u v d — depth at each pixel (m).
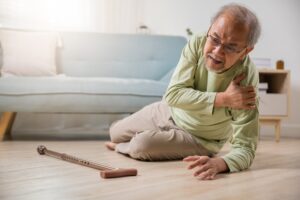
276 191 1.11
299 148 2.39
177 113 1.71
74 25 3.40
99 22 3.49
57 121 3.26
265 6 3.42
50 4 3.31
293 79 3.43
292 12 3.43
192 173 1.38
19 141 2.44
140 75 3.17
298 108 3.41
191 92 1.45
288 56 3.44
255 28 1.24
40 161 1.60
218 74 1.39
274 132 3.42
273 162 1.71
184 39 3.33
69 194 1.04
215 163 1.31
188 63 1.50
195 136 1.69
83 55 3.12
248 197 1.04
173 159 1.70
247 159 1.43
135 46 3.23
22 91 2.38
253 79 1.42
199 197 1.02
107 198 0.99
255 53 3.42
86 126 3.32
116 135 1.98
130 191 1.08
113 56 3.18
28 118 3.19
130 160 1.69
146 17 3.63
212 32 1.25
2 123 2.54
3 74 2.78
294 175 1.38
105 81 2.50
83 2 3.42
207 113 1.43
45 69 2.87
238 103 1.34
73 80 2.47
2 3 3.13
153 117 1.83
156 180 1.24
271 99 2.99
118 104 2.48
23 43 2.88
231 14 1.21
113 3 3.53
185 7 3.59
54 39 3.03
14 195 1.02
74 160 1.55
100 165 1.42
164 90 2.57
